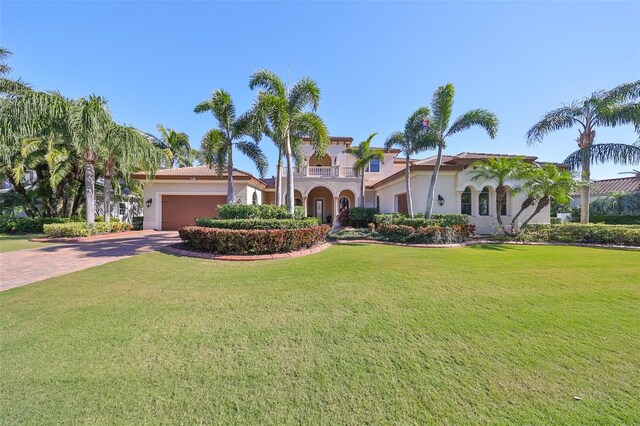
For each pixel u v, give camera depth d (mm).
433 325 4578
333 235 16766
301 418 2596
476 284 6895
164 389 2982
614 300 5766
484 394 2908
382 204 27875
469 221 19328
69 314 5008
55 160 18219
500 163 17031
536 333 4285
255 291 6359
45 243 14609
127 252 11711
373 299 5820
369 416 2619
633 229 14648
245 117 15977
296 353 3721
